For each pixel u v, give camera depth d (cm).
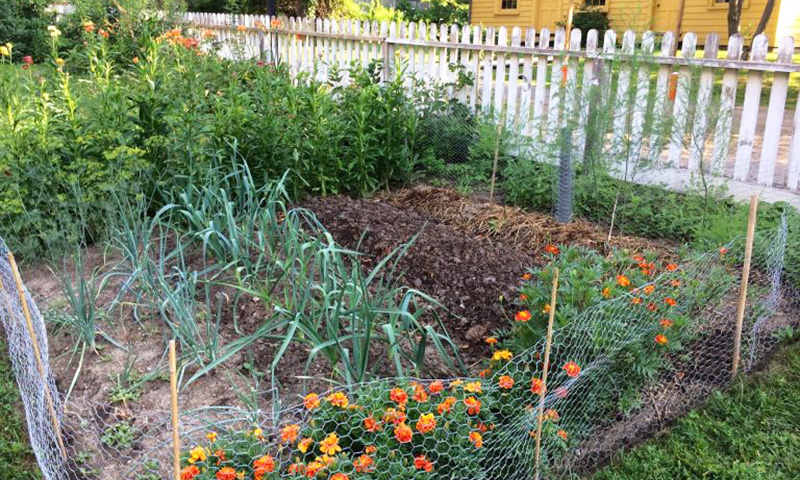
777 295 403
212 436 256
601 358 305
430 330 315
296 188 560
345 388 310
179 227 461
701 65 554
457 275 423
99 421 312
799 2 1427
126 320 388
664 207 530
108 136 476
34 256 446
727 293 406
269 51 1005
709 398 333
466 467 255
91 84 656
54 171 454
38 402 293
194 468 232
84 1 1134
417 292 336
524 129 682
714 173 519
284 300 386
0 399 337
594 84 538
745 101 555
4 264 374
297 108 582
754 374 353
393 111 621
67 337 377
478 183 632
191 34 1114
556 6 1773
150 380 339
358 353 307
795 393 333
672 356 356
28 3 1430
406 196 594
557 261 396
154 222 399
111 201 445
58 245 448
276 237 457
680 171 590
